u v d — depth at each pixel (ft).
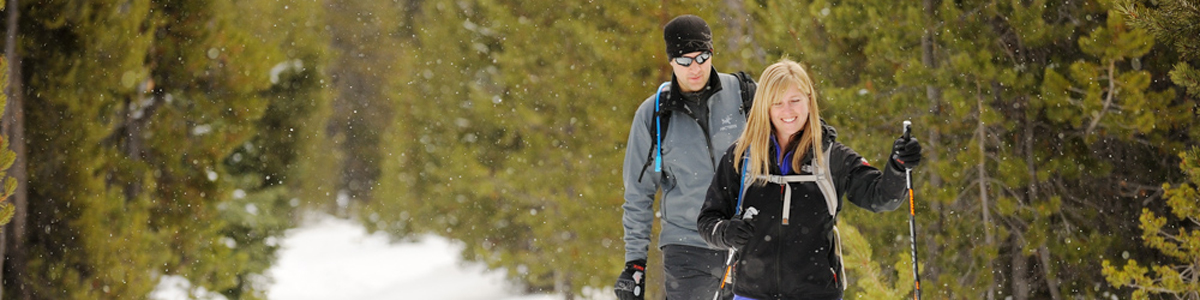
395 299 282.36
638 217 40.45
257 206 175.63
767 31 86.22
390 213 292.40
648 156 39.73
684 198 39.24
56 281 86.89
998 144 67.26
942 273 67.87
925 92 71.05
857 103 71.36
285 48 198.90
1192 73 46.01
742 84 39.58
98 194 93.30
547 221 155.74
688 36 38.27
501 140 201.16
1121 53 55.77
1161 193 61.82
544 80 149.59
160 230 118.62
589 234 126.52
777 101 30.76
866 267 57.41
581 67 136.05
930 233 69.72
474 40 203.31
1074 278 65.41
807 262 31.12
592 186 125.39
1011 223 68.18
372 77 409.69
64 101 89.66
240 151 181.37
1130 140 59.82
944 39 65.72
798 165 31.17
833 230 31.71
